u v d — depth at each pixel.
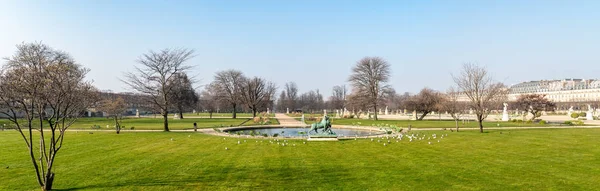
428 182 12.34
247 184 12.20
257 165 15.61
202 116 91.12
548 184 11.91
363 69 65.44
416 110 64.12
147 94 39.38
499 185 11.85
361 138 26.97
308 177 13.24
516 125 44.78
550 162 15.92
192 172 14.12
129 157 17.84
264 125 45.88
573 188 11.39
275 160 16.91
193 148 21.44
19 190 11.45
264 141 25.17
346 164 15.78
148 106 49.78
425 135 29.66
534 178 12.77
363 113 94.00
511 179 12.66
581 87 133.50
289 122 55.62
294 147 21.73
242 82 80.81
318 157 17.78
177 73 39.72
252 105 80.50
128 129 38.38
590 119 62.25
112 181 12.63
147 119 67.00
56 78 11.41
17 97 10.63
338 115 87.19
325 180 12.74
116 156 18.17
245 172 14.12
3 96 10.63
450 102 52.06
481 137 27.89
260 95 83.94
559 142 23.64
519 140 25.31
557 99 143.62
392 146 22.09
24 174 13.78
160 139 26.77
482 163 15.82
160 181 12.64
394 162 16.22
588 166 14.90
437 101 61.94
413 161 16.47
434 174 13.57
